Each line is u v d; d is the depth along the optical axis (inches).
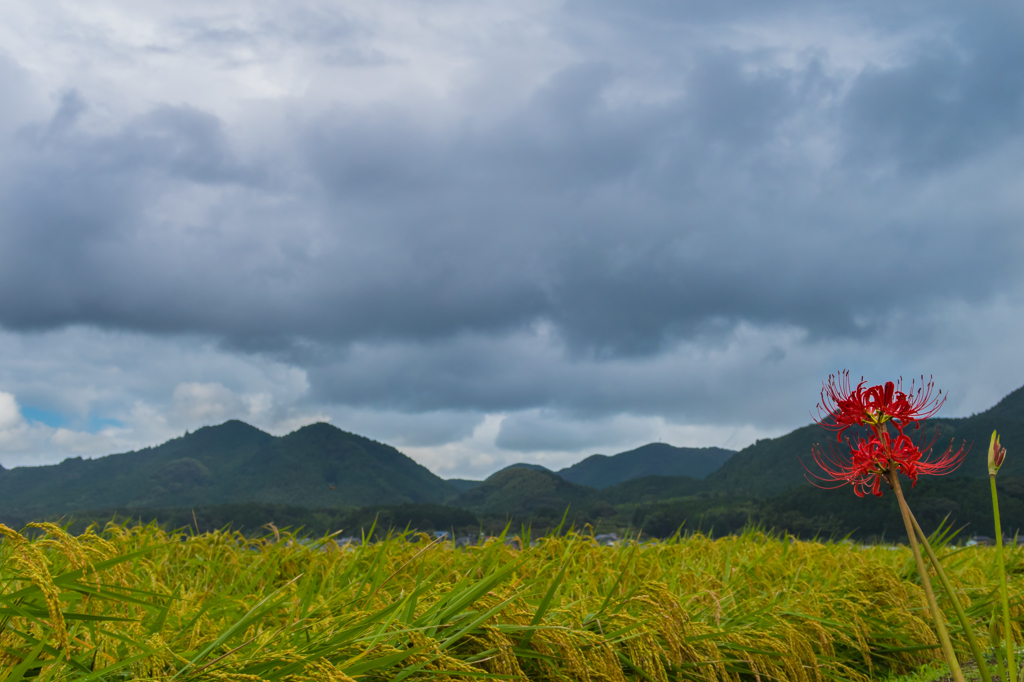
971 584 257.0
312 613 148.4
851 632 206.2
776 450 6820.9
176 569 227.0
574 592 196.1
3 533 82.6
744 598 219.8
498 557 209.9
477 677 119.0
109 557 115.6
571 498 6284.5
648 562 239.1
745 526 342.0
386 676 117.5
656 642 148.4
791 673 166.7
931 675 196.7
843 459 96.5
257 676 98.4
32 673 105.2
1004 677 89.3
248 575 220.4
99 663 106.7
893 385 92.5
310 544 253.6
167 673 107.3
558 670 136.0
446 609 134.3
